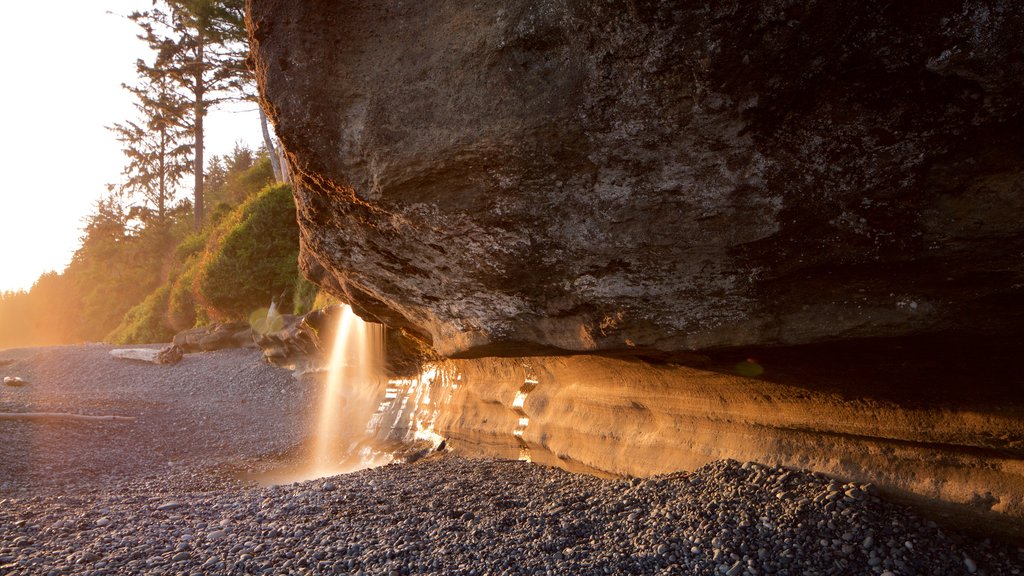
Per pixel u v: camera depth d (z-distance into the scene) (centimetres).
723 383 505
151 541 505
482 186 396
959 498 372
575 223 388
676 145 331
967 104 262
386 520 523
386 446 1084
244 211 2336
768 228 331
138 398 1608
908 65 263
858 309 340
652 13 297
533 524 475
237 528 534
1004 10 239
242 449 1211
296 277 2091
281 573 414
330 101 427
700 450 537
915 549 360
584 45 329
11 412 1261
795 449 468
